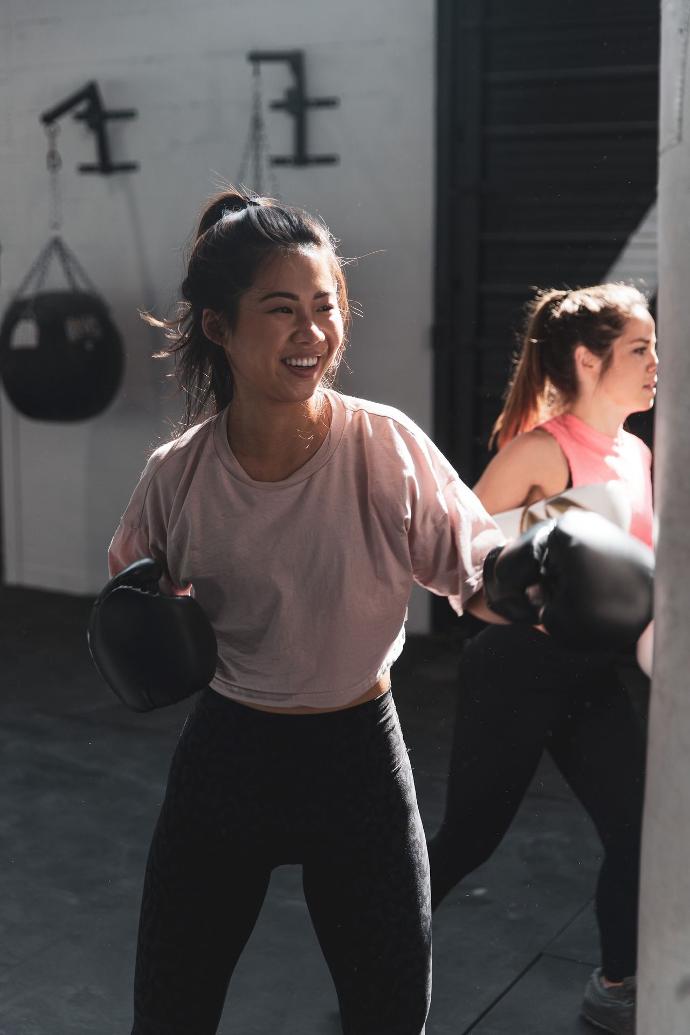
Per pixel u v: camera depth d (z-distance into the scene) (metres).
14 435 5.85
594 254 4.62
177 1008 1.52
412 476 1.43
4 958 2.48
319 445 1.43
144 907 1.54
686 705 0.86
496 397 4.86
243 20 5.05
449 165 4.76
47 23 5.49
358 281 4.99
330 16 4.87
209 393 1.55
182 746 1.53
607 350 2.11
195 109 5.22
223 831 1.48
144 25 5.27
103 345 5.32
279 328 1.35
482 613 1.47
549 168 4.63
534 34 4.55
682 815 0.87
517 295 4.77
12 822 3.17
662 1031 0.90
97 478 5.68
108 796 3.35
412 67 4.75
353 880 1.47
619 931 2.13
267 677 1.46
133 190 5.41
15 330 5.30
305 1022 2.26
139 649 1.42
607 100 4.49
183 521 1.47
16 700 4.22
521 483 2.13
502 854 2.96
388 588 1.45
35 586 5.92
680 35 0.83
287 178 5.07
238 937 1.55
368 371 5.03
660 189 0.89
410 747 3.75
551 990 2.35
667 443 0.88
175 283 5.34
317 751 1.46
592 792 2.07
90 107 5.35
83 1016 2.27
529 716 2.03
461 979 2.39
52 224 5.63
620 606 1.18
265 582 1.44
